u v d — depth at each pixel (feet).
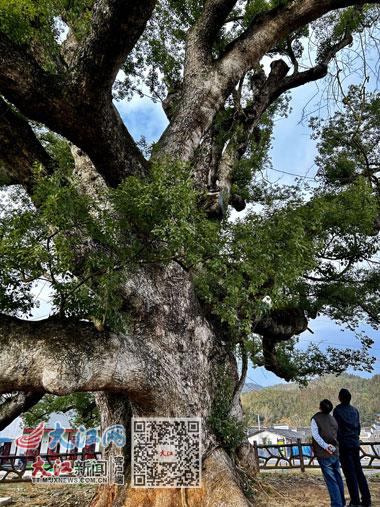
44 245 14.52
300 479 30.37
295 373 37.81
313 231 28.68
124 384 18.24
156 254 17.31
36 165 17.79
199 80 29.01
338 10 39.04
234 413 25.00
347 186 39.81
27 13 17.51
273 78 37.50
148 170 22.15
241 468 23.62
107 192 16.52
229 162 32.71
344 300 36.50
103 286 16.03
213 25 30.53
